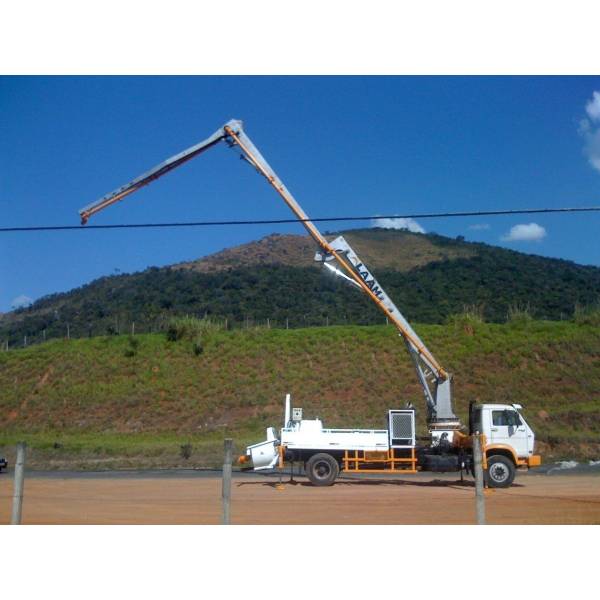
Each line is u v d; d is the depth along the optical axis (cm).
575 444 4097
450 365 5394
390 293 9131
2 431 5403
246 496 2366
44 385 5900
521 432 2675
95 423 5319
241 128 2753
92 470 3828
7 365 6234
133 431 5147
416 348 2873
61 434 5231
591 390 5066
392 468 2697
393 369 5406
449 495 2372
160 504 2133
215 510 1973
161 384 5622
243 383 5475
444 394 2859
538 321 5950
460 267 10319
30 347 6544
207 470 3597
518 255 11400
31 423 5466
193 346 5975
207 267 12712
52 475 3447
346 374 5419
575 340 5553
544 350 5466
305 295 9381
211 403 5306
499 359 5416
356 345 5738
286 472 3391
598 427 4491
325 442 2714
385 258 12344
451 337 5706
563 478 3030
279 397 5259
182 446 4306
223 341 6006
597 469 3478
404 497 2306
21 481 1351
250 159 2766
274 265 11088
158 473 3456
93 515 1870
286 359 5694
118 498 2314
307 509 1991
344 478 3066
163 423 5178
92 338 6475
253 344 5916
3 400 5794
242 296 9500
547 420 4588
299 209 2800
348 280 2859
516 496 2345
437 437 2789
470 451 2694
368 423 4822
